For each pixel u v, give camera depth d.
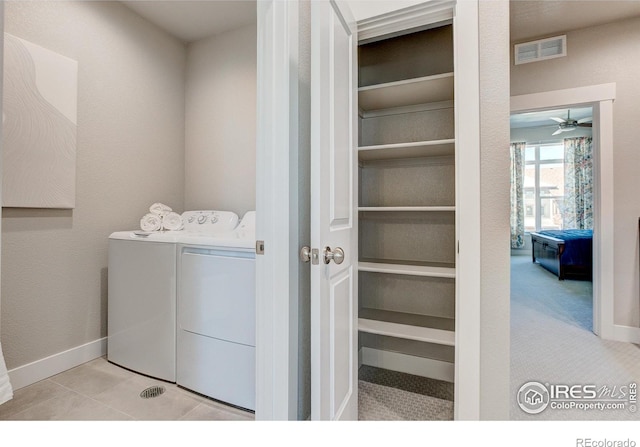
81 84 2.20
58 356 2.09
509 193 1.42
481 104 1.45
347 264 1.50
